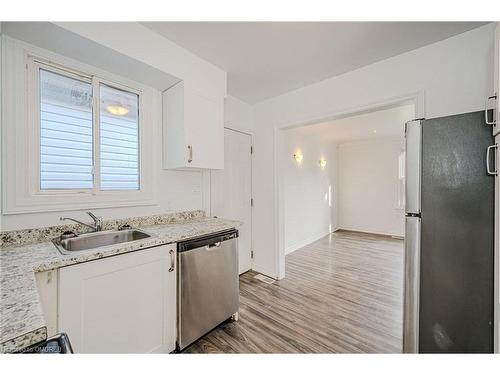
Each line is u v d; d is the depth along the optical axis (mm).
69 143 1602
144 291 1394
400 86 1907
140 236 1708
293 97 2689
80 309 1136
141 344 1379
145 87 1978
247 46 1807
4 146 1320
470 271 1205
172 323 1547
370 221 5633
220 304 1846
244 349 1631
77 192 1630
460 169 1231
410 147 1385
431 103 1756
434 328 1308
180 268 1573
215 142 2096
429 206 1320
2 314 620
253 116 3191
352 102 2201
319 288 2631
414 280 1371
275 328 1878
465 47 1617
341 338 1745
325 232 5473
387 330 1843
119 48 1465
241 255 3053
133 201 1902
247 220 3137
